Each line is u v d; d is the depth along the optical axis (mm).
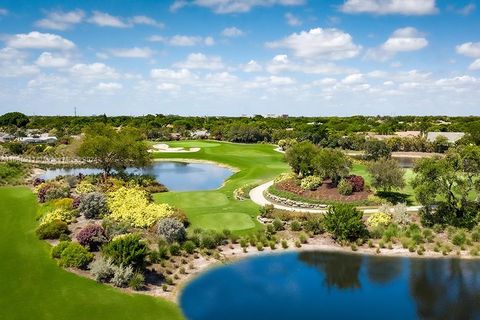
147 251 32875
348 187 50062
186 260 34219
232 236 38750
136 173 80438
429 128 141375
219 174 81125
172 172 83938
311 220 40938
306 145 58625
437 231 39625
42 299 26266
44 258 32625
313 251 37031
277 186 56312
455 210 41875
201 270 32844
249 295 28766
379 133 137500
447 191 41719
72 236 37031
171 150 112500
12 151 105812
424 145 111312
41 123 181625
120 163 67688
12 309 24969
